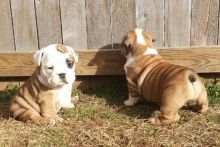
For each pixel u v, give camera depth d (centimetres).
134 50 154
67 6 164
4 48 170
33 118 145
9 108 154
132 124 143
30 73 170
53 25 166
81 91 173
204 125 140
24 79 175
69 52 142
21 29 167
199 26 162
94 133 137
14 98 152
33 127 143
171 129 138
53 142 133
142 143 131
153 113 150
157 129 138
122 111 154
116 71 168
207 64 163
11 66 169
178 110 149
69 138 136
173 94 136
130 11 163
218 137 133
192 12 160
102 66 168
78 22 165
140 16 163
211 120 144
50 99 145
